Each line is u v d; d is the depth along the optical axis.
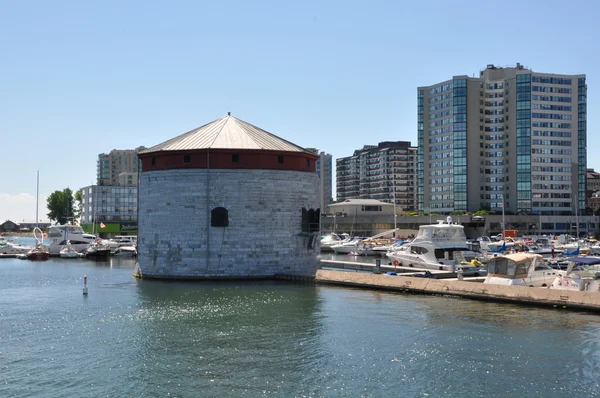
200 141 55.22
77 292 47.97
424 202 153.38
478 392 23.80
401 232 123.38
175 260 53.78
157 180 54.75
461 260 59.66
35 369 26.80
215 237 53.22
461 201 144.00
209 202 53.16
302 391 24.03
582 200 146.75
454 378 25.28
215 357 28.36
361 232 132.00
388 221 130.00
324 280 51.25
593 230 138.00
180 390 24.20
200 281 52.84
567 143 146.00
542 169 144.12
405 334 32.19
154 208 55.06
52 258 91.06
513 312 37.41
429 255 59.97
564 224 136.88
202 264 53.22
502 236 111.12
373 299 43.00
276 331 33.12
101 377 25.75
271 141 57.59
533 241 100.75
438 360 27.59
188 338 31.80
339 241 104.31
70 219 197.12
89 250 89.44
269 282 52.28
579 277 40.38
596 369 26.23
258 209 53.94
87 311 39.31
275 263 54.50
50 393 23.95
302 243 56.19
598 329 32.66
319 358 28.06
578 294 37.66
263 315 37.47
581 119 147.12
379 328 33.56
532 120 143.38
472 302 41.25
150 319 36.53
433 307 39.44
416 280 45.91
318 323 34.97
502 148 147.25
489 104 147.75
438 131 149.88
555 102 145.25
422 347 29.67
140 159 57.06
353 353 28.78
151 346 30.31
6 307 41.12
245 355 28.62
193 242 53.28
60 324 35.38
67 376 25.88
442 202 148.12
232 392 23.98
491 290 41.69
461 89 144.12
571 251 80.44
